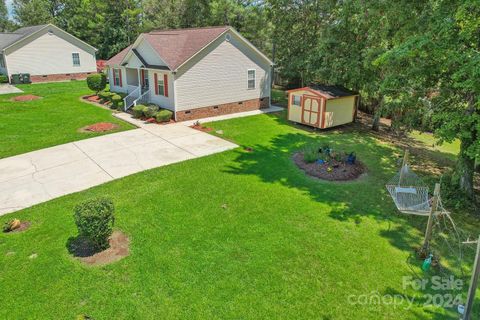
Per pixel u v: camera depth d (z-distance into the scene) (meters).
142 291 5.90
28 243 7.30
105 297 5.77
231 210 8.78
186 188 10.07
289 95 18.30
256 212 8.71
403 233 7.90
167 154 13.05
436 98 9.91
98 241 6.87
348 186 10.47
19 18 54.09
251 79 21.11
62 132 15.70
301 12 22.62
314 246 7.29
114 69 23.80
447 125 8.59
